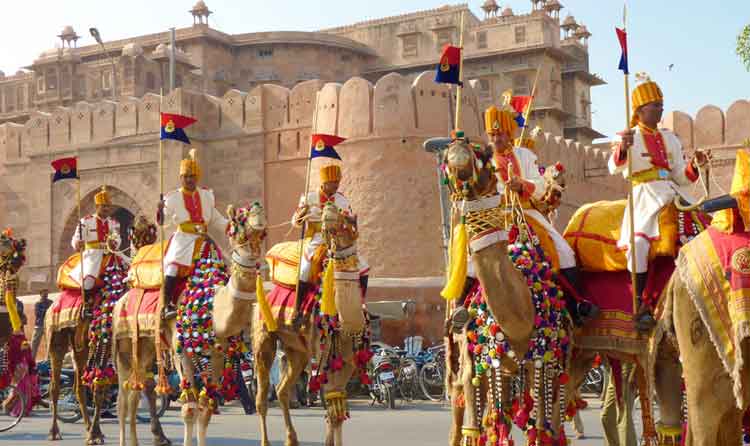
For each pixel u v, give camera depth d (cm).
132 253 1296
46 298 2217
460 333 696
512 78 6225
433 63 6594
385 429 1435
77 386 1316
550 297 668
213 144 4106
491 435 651
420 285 2731
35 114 4406
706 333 604
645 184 714
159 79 6200
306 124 3934
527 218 707
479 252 647
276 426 1520
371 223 3353
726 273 589
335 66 6669
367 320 1016
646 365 697
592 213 746
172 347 1019
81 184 4238
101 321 1238
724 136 3753
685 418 685
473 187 652
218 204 4072
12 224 4422
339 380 995
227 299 959
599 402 1886
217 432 1432
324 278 964
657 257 706
